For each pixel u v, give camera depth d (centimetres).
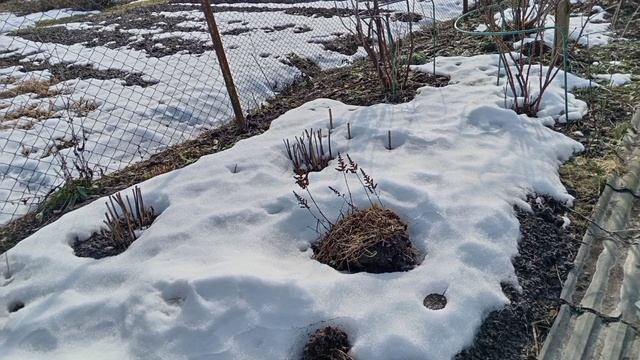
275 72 598
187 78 587
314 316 239
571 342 241
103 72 633
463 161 350
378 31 458
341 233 285
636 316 253
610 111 427
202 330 236
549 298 265
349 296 249
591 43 572
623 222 316
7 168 420
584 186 344
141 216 322
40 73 643
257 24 834
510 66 502
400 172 342
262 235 298
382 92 478
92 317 256
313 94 514
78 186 376
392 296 249
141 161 435
